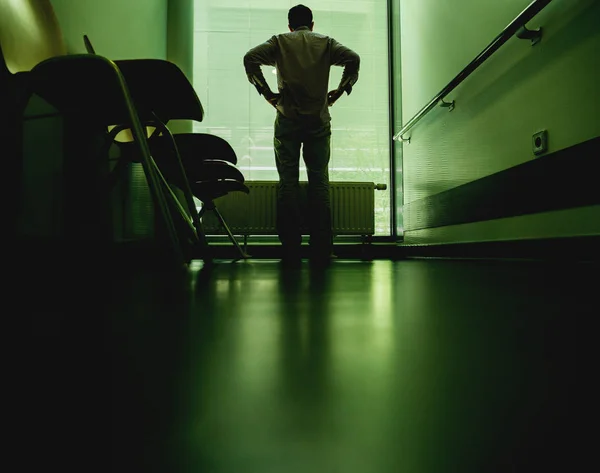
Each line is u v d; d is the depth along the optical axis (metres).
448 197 3.36
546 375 0.29
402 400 0.24
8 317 0.56
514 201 2.43
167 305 0.68
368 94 4.95
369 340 0.42
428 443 0.18
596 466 0.16
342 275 1.43
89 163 2.07
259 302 0.73
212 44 4.86
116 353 0.37
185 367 0.32
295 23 2.80
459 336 0.44
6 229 1.46
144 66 1.59
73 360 0.34
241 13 4.90
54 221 1.77
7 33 1.43
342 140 4.91
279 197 2.70
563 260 1.99
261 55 2.62
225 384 0.28
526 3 2.40
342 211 4.45
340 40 4.98
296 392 0.26
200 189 2.76
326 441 0.19
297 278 1.29
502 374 0.30
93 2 2.53
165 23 4.23
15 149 1.50
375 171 4.91
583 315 0.56
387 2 5.00
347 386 0.27
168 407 0.23
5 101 1.49
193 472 0.16
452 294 0.83
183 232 2.39
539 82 2.25
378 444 0.18
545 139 2.19
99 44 2.63
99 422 0.21
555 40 2.12
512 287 0.94
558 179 2.06
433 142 3.70
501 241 2.55
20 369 0.32
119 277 1.29
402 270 1.69
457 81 2.82
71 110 1.88
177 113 1.99
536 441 0.19
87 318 0.56
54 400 0.25
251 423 0.21
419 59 4.10
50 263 1.68
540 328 0.48
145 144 1.50
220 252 4.17
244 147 4.79
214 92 4.81
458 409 0.23
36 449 0.18
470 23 3.06
